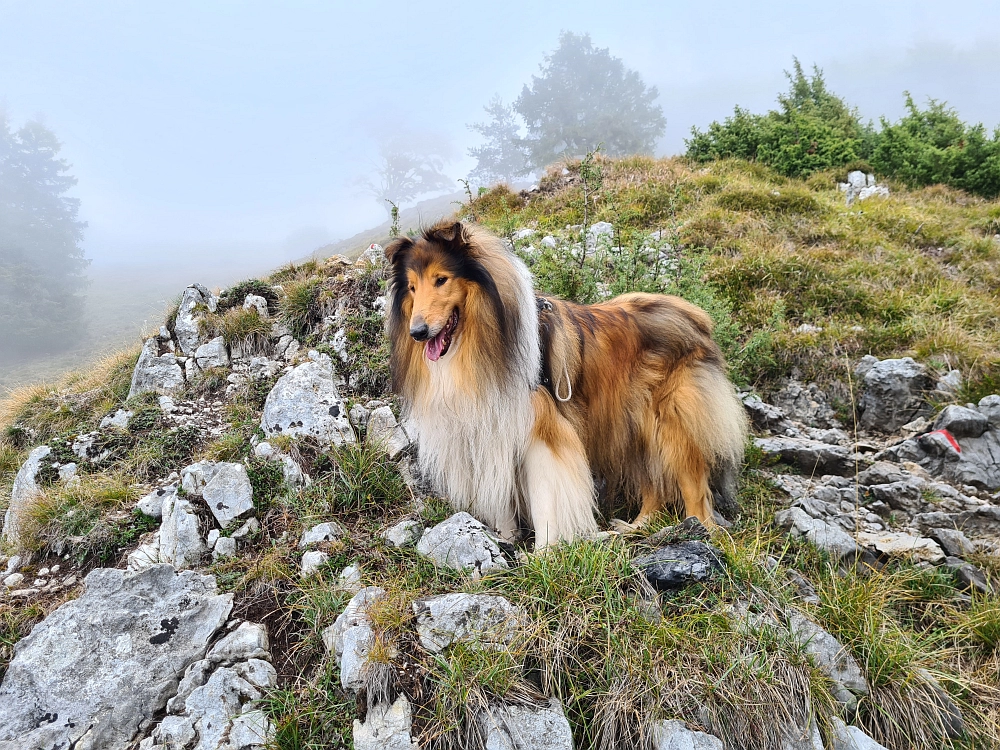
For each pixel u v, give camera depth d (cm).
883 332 612
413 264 340
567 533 352
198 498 385
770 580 323
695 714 266
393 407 474
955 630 338
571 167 1246
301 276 715
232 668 289
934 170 1260
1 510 496
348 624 292
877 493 451
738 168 1265
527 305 351
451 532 340
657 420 404
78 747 270
